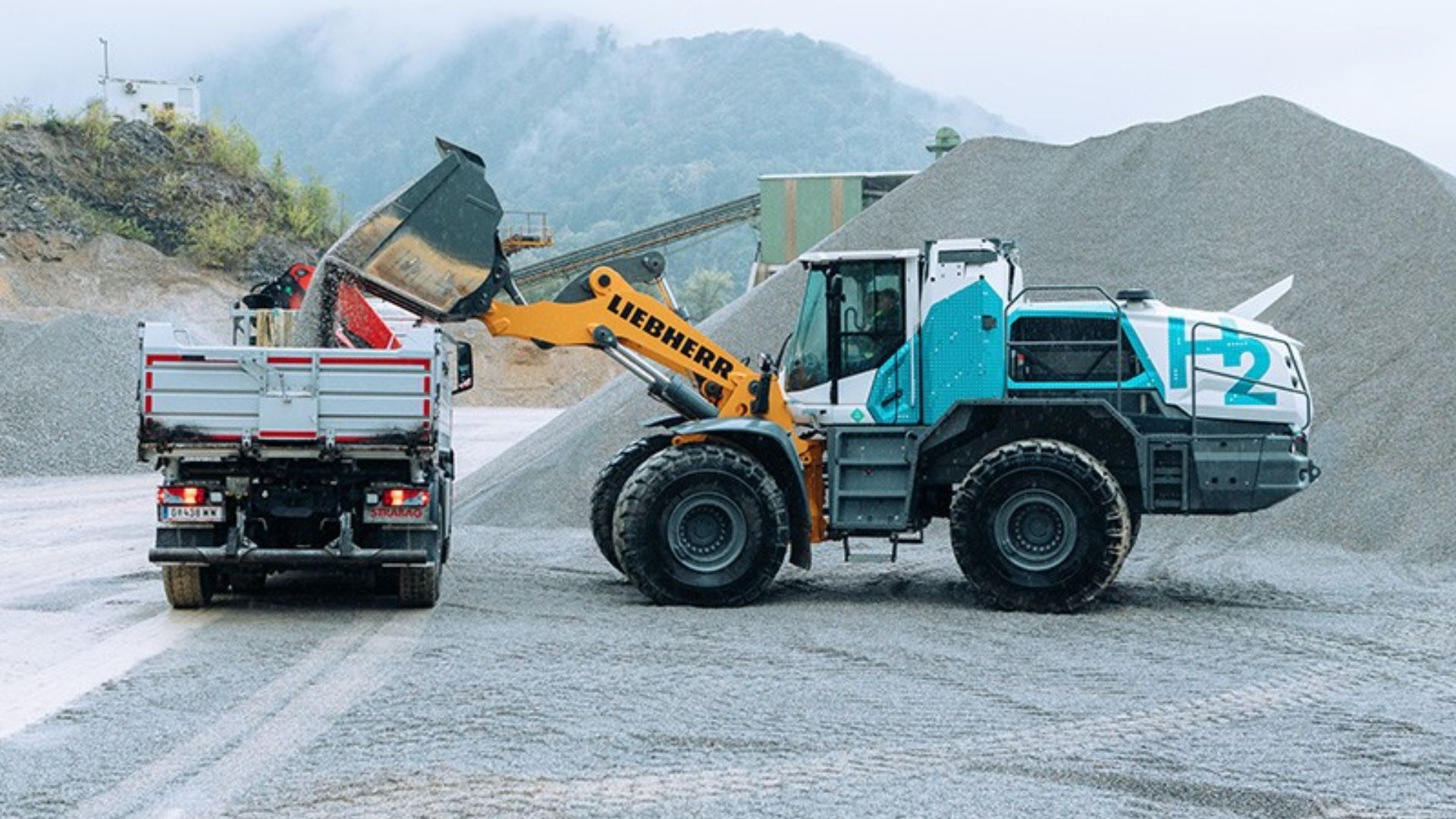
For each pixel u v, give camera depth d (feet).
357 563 37.99
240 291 207.62
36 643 33.86
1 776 22.29
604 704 27.40
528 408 223.51
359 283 41.45
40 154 210.18
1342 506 53.62
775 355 66.59
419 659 32.01
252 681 29.55
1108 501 38.88
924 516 43.34
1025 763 23.43
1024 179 74.08
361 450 37.47
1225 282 64.49
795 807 20.75
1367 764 23.58
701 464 39.78
